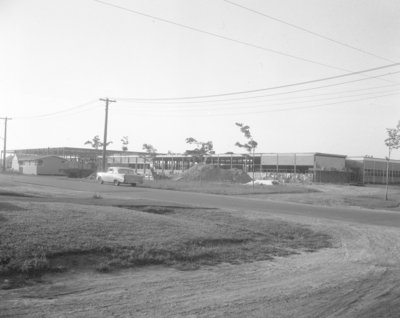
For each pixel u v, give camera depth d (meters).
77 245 8.66
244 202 25.94
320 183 60.22
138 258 8.71
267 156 70.81
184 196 28.77
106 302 6.32
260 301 6.70
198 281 7.82
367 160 71.25
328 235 14.21
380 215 21.72
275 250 11.21
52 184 37.72
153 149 70.44
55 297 6.43
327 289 7.57
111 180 42.12
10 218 10.13
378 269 9.47
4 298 6.22
